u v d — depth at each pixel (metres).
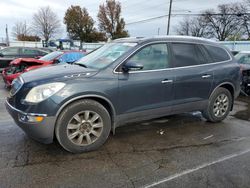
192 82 4.71
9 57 12.76
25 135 4.39
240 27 59.31
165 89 4.40
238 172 3.34
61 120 3.57
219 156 3.80
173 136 4.56
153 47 4.36
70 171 3.28
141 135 4.56
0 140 4.17
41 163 3.46
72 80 3.62
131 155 3.77
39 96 3.45
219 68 5.10
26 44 53.31
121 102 4.01
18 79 3.92
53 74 3.72
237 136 4.64
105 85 3.81
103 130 3.92
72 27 63.09
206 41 5.14
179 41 4.70
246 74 8.54
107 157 3.69
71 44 36.47
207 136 4.60
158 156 3.76
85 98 3.73
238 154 3.88
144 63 4.22
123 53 4.10
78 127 3.72
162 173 3.28
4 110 6.05
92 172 3.27
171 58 4.52
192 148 4.07
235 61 5.51
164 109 4.49
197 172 3.32
